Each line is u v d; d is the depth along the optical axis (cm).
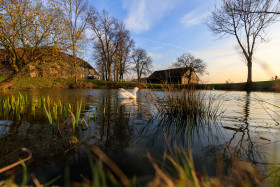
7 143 217
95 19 2970
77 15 1980
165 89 505
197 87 511
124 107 563
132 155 188
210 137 252
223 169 155
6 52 756
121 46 3566
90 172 151
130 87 2556
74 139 230
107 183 131
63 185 131
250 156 182
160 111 485
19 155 183
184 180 88
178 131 288
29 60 786
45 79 922
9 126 295
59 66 903
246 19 1712
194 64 3747
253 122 343
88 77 3938
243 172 149
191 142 231
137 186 122
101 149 204
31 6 682
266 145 212
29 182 136
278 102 669
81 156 184
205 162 170
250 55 1902
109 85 2530
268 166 159
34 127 291
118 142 230
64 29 791
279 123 330
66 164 166
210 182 106
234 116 405
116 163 168
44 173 149
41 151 195
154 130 293
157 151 201
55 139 235
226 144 221
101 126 314
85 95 1061
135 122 353
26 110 448
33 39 725
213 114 436
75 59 920
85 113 437
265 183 129
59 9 771
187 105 428
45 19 723
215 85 2156
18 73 780
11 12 634
